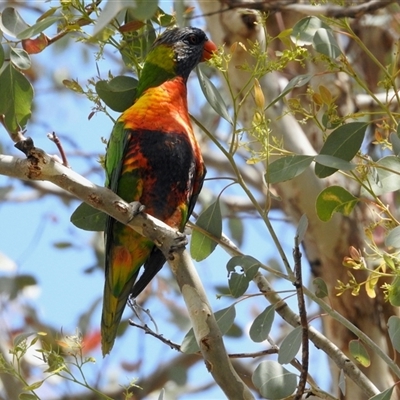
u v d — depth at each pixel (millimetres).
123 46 7930
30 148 6832
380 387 9141
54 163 6969
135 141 8656
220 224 7895
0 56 7387
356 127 7238
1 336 11305
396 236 6762
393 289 6840
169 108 8875
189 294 7199
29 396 7129
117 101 8812
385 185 7293
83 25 7617
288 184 9719
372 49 12711
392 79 7059
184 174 8930
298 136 9758
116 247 8727
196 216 9680
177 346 7609
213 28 9789
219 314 7316
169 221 9039
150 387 13102
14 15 7488
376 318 9531
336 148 7277
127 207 7301
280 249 7180
